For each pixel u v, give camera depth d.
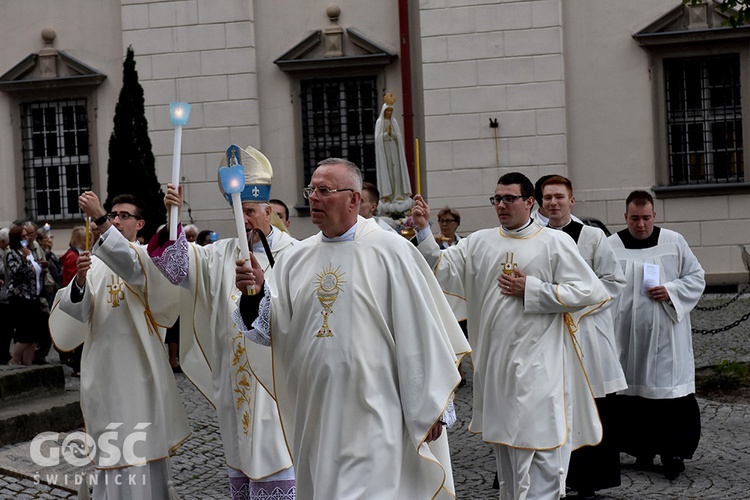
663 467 9.95
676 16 22.30
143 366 7.97
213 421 12.22
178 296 7.97
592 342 8.98
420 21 23.00
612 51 22.61
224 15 24.09
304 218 24.16
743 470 9.97
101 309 7.97
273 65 24.22
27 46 25.48
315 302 6.23
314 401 6.18
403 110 23.33
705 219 22.33
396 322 6.18
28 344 15.26
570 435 8.05
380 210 19.02
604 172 22.75
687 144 22.80
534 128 22.66
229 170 6.03
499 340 8.11
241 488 7.74
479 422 8.38
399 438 6.11
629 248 10.52
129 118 21.08
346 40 23.89
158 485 8.09
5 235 16.41
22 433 10.37
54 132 25.72
